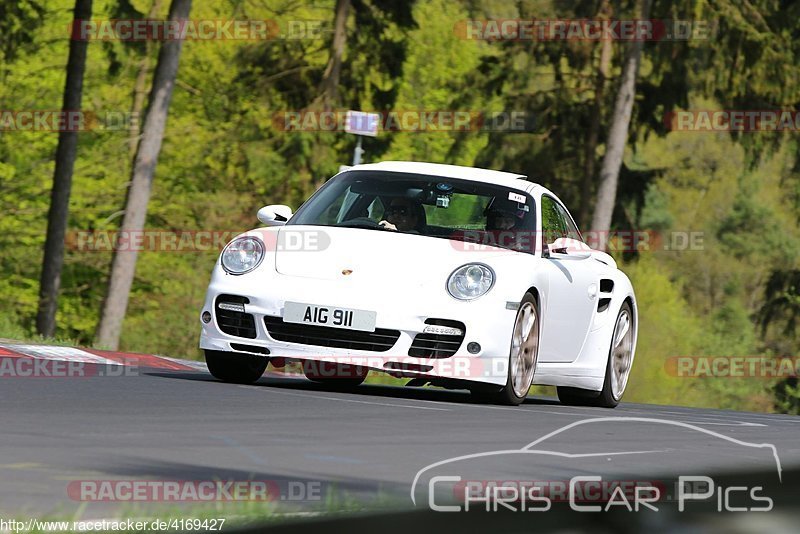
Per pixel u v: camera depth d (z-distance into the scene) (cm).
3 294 11506
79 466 1277
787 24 9419
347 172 2927
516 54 10281
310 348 2486
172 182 11856
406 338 2469
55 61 11425
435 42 14412
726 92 9394
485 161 10425
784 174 10494
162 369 3097
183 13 8038
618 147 9438
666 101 9762
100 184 11450
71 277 12175
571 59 10125
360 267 2539
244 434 1688
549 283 2722
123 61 8562
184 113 12206
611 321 3103
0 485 1109
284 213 2848
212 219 11694
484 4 14338
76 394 2125
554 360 2852
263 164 10412
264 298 2523
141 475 1235
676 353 16488
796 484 513
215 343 2581
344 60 10619
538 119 10312
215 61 12056
